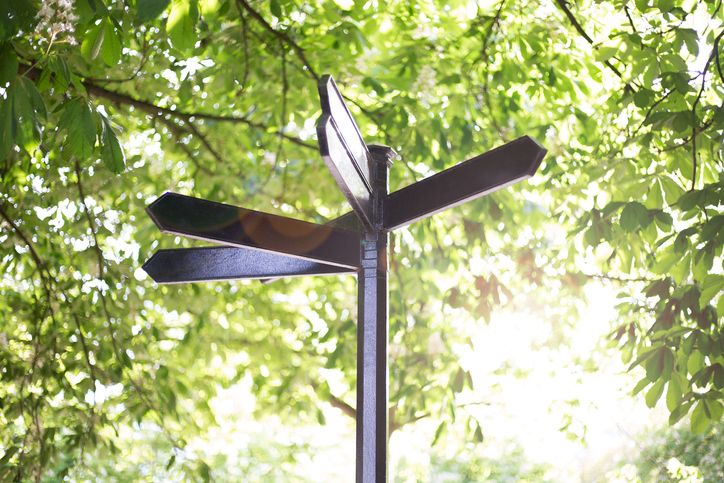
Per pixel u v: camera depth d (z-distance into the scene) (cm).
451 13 623
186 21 343
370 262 252
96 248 571
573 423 767
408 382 615
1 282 643
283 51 591
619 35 398
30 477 561
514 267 667
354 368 680
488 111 625
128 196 623
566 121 618
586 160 541
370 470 232
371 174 253
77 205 583
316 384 724
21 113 258
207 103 663
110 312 599
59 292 598
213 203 246
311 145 654
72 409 593
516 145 234
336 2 590
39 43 327
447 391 619
